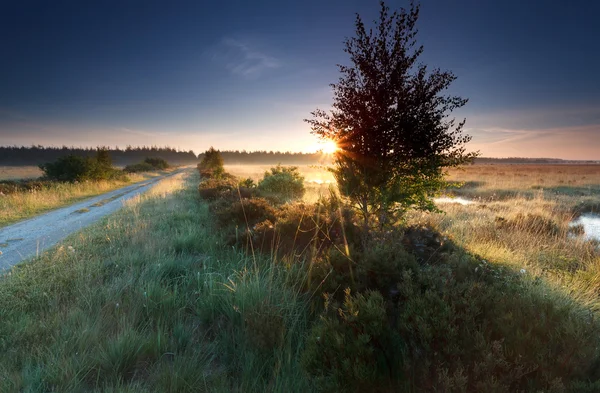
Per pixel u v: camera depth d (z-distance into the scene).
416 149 5.59
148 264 5.07
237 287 3.73
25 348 2.92
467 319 2.13
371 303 2.42
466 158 5.67
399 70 5.61
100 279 4.56
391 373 2.09
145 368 2.71
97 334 3.05
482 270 3.68
